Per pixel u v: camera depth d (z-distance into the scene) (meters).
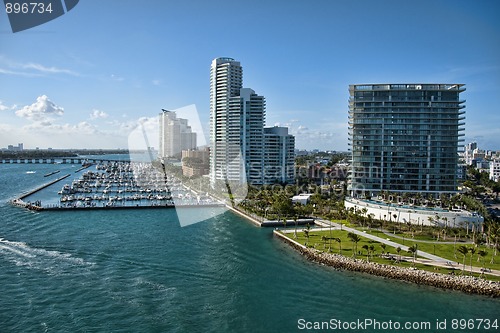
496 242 141.00
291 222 198.50
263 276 117.69
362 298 102.75
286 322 88.19
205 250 143.75
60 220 199.88
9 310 90.19
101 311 90.38
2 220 195.38
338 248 145.62
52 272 115.88
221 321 87.25
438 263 125.94
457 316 93.44
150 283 108.50
